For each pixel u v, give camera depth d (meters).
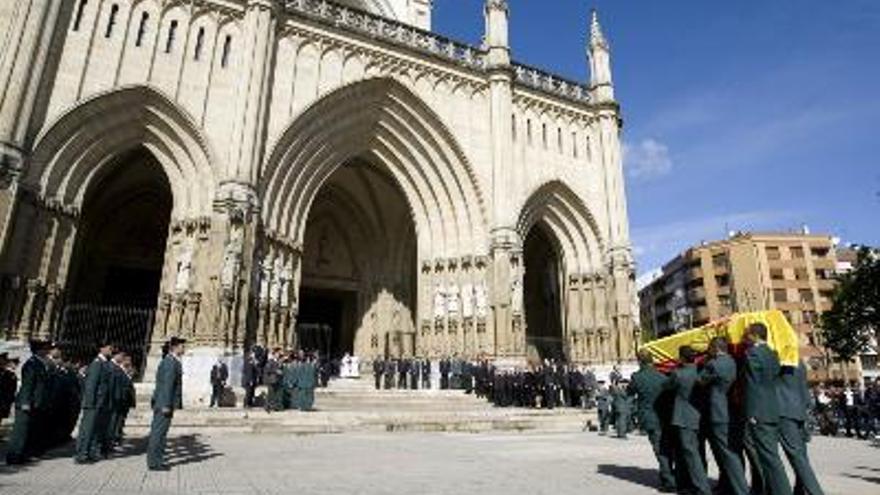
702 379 8.19
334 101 29.75
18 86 21.84
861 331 38.88
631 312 34.59
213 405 21.02
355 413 19.20
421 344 31.78
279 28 28.84
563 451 13.56
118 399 12.16
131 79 25.03
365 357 36.44
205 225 24.95
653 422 8.75
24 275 21.72
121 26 25.47
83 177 24.25
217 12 27.70
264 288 26.11
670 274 95.88
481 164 33.34
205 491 7.91
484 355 30.12
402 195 35.78
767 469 7.10
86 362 24.33
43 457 11.50
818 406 24.38
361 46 31.14
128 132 25.31
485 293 31.41
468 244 32.56
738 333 9.11
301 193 29.17
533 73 37.03
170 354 10.45
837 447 17.05
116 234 34.72
